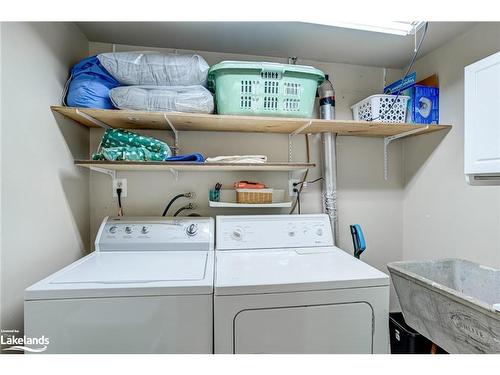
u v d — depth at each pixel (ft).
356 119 6.22
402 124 5.34
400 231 7.00
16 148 3.39
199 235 5.11
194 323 3.24
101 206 5.77
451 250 5.52
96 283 3.24
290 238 5.30
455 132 5.41
